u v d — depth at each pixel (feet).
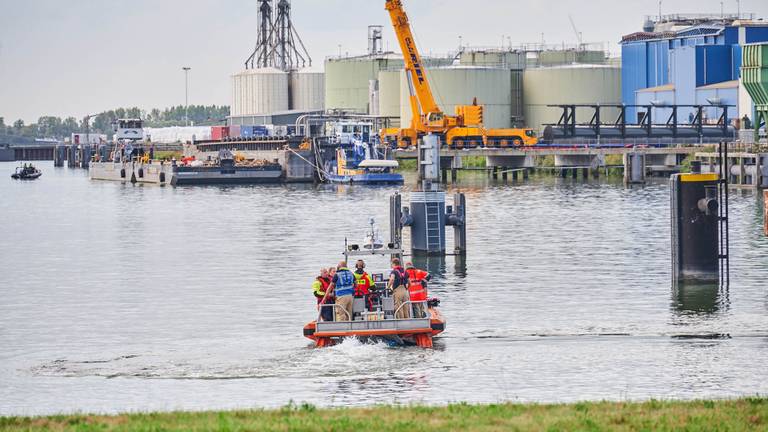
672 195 613.52
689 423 291.79
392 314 461.78
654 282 630.74
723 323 504.84
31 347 478.59
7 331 519.19
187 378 407.44
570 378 397.39
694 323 505.66
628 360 425.28
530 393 375.45
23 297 622.95
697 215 607.37
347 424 290.56
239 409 336.70
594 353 438.81
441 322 441.27
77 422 303.27
